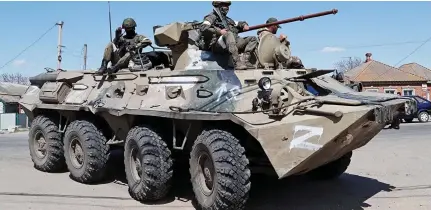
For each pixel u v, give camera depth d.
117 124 7.99
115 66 8.37
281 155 5.52
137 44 8.30
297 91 6.25
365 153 12.23
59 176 9.29
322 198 7.26
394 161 10.87
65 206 6.86
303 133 5.47
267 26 7.61
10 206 6.86
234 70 6.70
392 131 19.39
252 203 6.99
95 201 7.18
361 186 8.11
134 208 6.75
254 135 5.56
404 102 6.21
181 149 6.75
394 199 7.16
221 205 5.86
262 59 7.38
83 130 8.33
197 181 6.40
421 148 13.27
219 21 7.57
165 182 6.90
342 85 7.45
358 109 5.39
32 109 9.91
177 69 7.68
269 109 5.80
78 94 8.98
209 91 6.49
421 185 8.17
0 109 34.69
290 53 7.50
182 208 6.75
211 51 7.52
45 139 9.65
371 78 37.47
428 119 26.02
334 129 5.35
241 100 6.12
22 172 9.73
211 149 5.95
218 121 6.28
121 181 8.70
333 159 6.64
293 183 8.34
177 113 6.44
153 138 6.94
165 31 7.41
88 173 8.30
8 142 17.12
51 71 10.23
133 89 7.73
